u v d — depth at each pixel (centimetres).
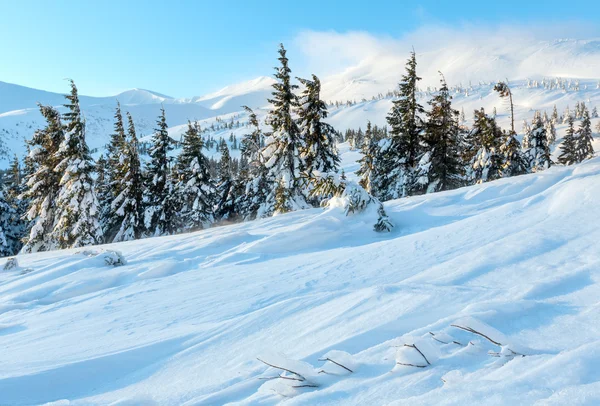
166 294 775
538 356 219
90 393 356
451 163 2548
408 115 2525
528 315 301
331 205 1477
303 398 234
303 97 2244
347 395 227
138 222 2848
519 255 525
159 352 436
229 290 741
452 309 356
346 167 7644
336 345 323
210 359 387
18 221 3662
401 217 1399
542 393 175
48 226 2688
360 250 966
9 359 474
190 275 948
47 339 564
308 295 529
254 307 604
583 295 334
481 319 296
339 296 495
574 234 579
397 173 2630
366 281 655
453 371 222
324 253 1034
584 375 184
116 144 3073
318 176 1490
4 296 928
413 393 211
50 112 2622
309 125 2203
